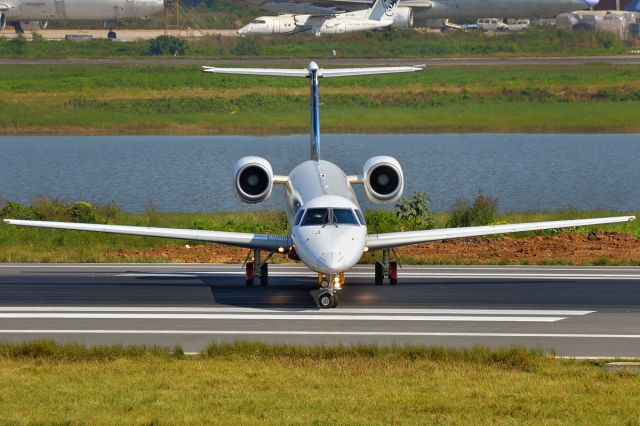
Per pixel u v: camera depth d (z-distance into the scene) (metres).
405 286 93.44
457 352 64.12
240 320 76.69
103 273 101.75
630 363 61.88
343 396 54.62
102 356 64.19
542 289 91.44
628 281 96.12
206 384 57.12
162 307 82.12
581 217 147.00
